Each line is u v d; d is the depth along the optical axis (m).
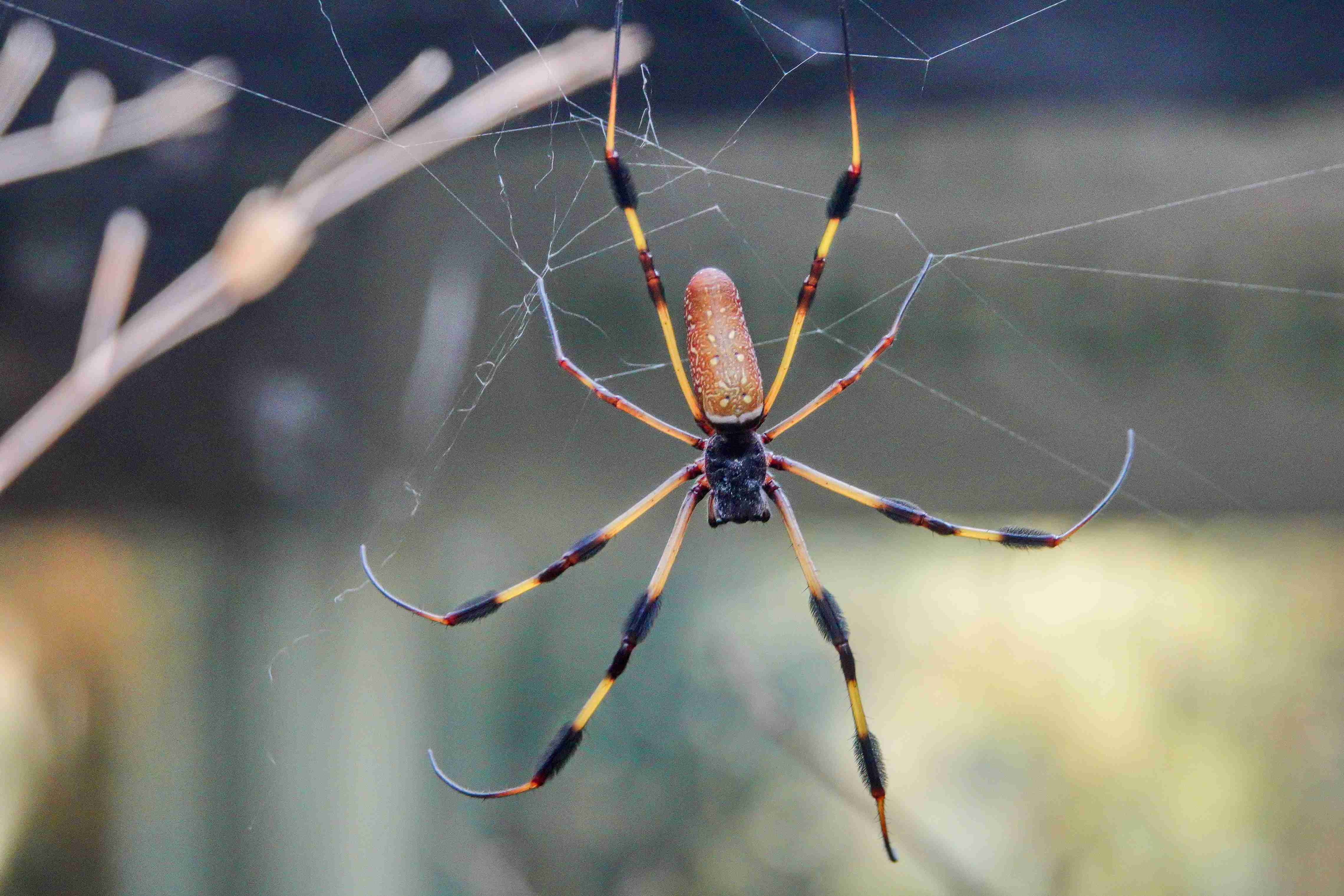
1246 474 0.56
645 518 0.57
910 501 0.57
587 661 0.82
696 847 0.78
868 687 0.89
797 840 0.78
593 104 0.52
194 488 0.56
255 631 0.56
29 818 0.57
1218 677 0.81
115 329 0.49
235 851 0.57
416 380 0.55
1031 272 0.56
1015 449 0.56
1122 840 0.79
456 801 0.66
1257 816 0.78
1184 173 0.55
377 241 0.55
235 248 0.50
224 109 0.53
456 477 0.57
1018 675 0.87
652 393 0.56
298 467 0.55
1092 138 0.54
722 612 0.87
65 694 0.57
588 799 0.79
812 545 0.84
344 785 0.57
